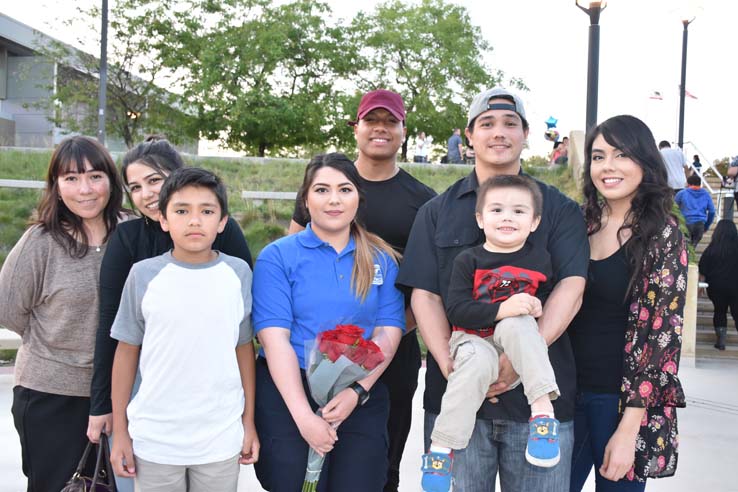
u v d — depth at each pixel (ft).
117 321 8.03
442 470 7.70
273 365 8.11
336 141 89.10
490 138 8.88
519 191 8.08
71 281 8.64
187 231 7.77
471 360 7.73
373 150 11.23
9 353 21.11
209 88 78.79
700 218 34.30
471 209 8.86
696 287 24.43
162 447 7.75
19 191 40.68
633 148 8.55
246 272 8.50
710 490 12.89
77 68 78.74
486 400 8.10
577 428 9.07
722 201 46.01
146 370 7.86
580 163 47.06
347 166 8.67
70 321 8.65
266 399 8.50
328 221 8.48
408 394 11.27
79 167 8.65
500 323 7.83
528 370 7.51
